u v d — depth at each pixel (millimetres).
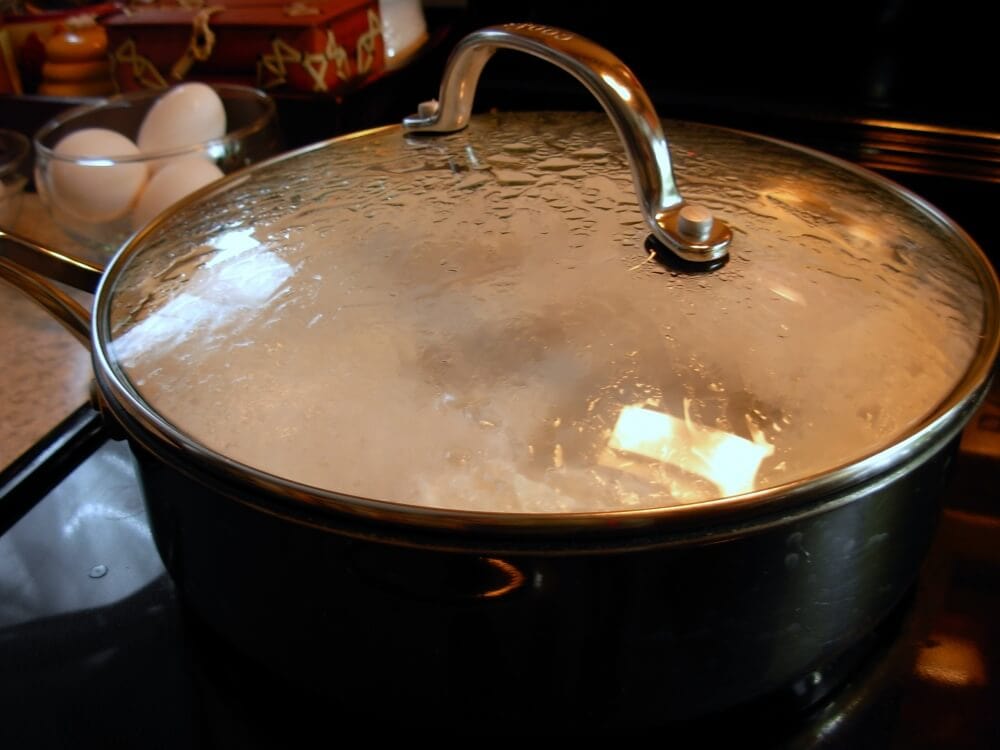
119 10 627
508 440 221
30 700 294
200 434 227
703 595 215
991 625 314
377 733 275
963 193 458
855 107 467
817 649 248
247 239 299
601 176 321
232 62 541
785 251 280
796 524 210
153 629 318
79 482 383
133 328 264
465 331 250
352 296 266
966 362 240
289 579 228
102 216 491
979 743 276
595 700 233
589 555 199
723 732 275
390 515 197
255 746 274
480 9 521
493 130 367
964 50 442
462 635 221
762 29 471
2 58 603
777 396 229
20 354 460
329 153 357
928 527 260
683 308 254
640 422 223
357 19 546
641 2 483
